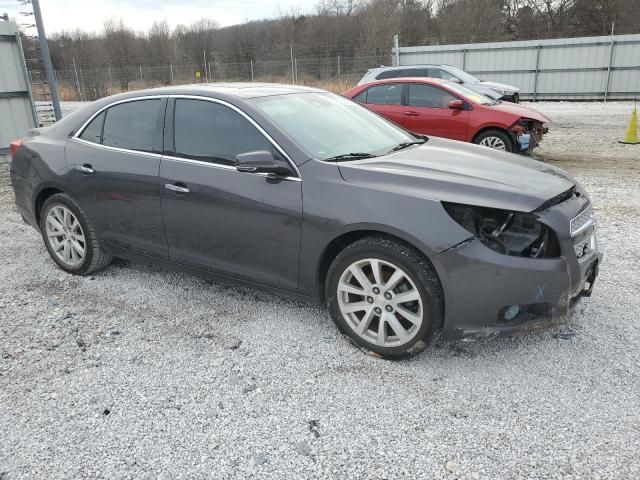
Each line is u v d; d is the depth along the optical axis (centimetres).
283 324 380
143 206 406
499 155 393
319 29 4153
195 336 367
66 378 320
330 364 329
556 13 4122
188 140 387
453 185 312
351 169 333
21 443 267
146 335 369
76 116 459
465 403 290
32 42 1347
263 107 373
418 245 300
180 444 264
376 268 319
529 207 298
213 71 3678
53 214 469
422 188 314
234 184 360
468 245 294
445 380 311
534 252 303
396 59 2472
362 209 316
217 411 288
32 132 495
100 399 300
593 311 386
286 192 341
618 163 958
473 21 4069
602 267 466
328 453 256
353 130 402
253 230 357
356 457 253
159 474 245
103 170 422
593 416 276
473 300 298
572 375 311
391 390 303
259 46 4288
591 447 255
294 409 288
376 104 980
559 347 341
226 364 332
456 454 253
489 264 292
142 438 269
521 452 253
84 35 4500
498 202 300
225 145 371
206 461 253
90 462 254
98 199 430
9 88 1074
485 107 889
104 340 364
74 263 469
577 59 2170
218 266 385
